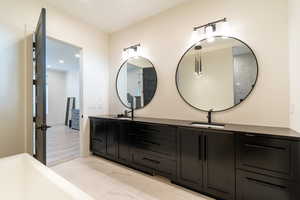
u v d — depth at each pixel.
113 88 3.58
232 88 2.15
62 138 4.76
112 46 3.61
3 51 2.05
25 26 2.26
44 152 1.82
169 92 2.71
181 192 1.92
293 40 1.66
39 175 1.14
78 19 3.04
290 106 1.76
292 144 1.37
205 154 1.82
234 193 1.64
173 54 2.67
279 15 1.85
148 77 2.99
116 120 2.75
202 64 2.39
